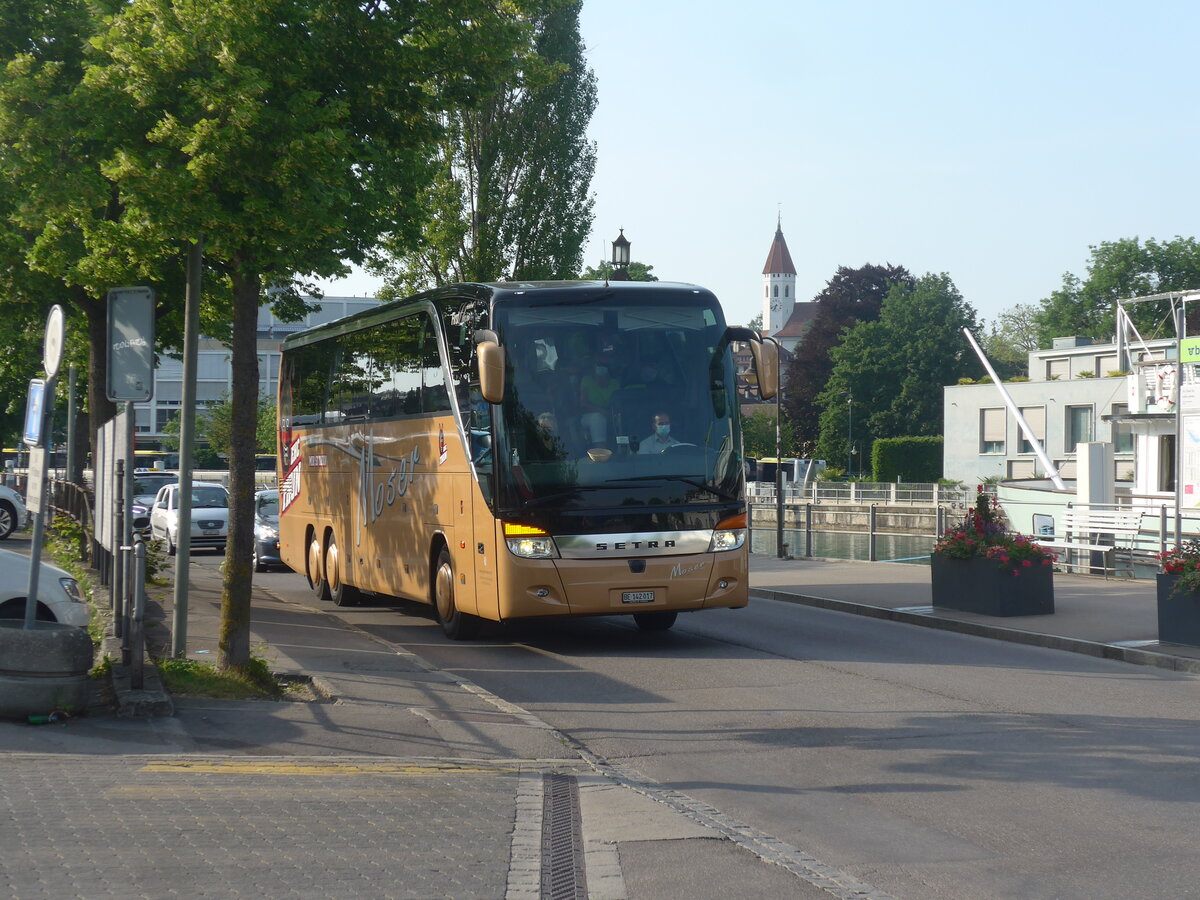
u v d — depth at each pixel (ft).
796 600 68.18
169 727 30.89
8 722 30.94
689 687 40.29
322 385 71.00
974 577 57.72
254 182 38.34
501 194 123.75
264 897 17.87
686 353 48.47
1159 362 104.37
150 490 135.23
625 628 56.95
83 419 110.52
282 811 22.82
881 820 24.02
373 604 69.15
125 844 20.29
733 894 19.17
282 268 41.52
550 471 46.57
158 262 47.19
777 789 26.63
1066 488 130.11
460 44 45.50
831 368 355.77
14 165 55.98
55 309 33.27
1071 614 57.21
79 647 31.55
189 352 40.29
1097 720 34.30
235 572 37.52
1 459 231.91
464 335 50.01
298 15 39.58
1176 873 20.51
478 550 48.26
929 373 323.16
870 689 39.68
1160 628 47.57
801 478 305.94
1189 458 98.02
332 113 38.70
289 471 78.23
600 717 35.14
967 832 23.13
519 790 25.29
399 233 53.16
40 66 61.98
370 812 22.99
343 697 36.14
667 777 27.91
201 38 38.06
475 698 36.81
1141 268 318.24
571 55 125.29
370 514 61.87
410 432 56.24
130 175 37.68
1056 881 20.10
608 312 48.06
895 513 196.13
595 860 20.75
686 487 47.55
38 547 32.83
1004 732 32.60
